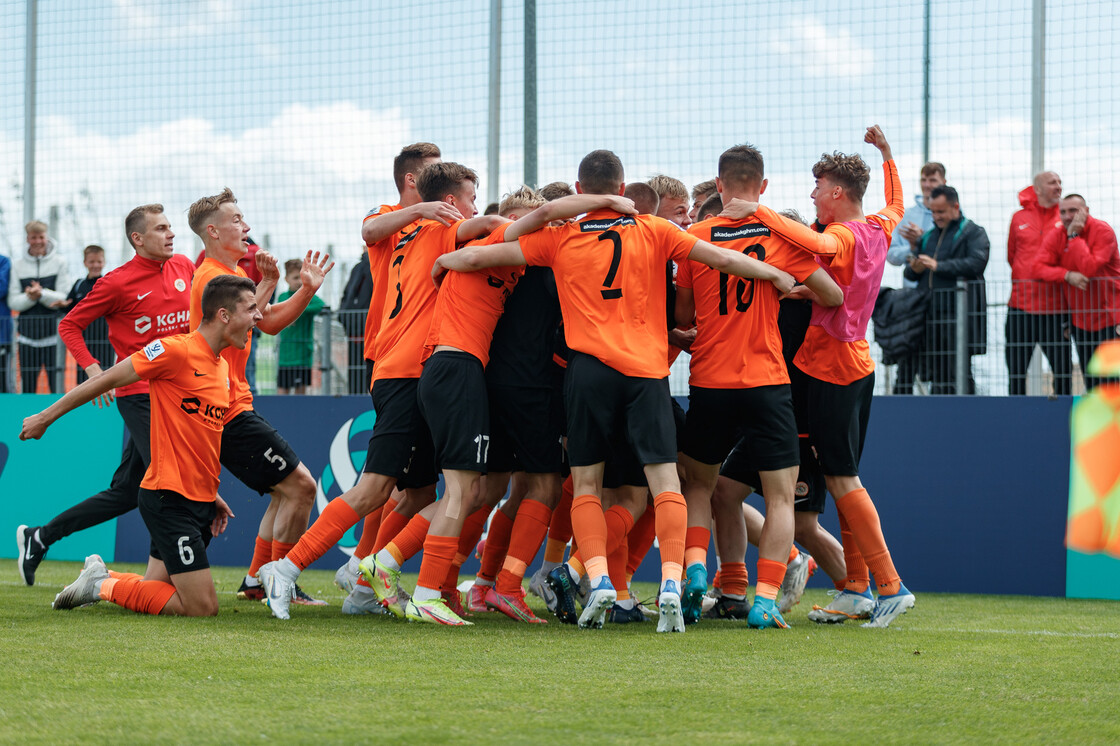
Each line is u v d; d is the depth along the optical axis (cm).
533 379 694
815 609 738
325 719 374
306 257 799
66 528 927
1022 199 1016
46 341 1249
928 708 409
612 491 720
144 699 406
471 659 511
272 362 1196
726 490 771
